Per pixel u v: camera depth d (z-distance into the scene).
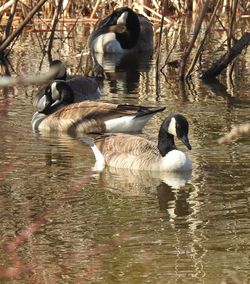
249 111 19.38
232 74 24.23
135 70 25.33
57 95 20.08
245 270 10.22
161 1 32.16
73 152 16.33
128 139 15.56
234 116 18.86
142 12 31.14
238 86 22.47
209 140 16.81
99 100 20.16
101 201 13.13
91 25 31.64
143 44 29.31
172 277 10.04
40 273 10.22
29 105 20.47
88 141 16.02
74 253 10.88
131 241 11.32
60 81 20.12
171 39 29.67
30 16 24.11
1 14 27.36
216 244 11.17
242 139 16.81
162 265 10.43
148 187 13.97
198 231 11.70
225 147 16.30
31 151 16.34
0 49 24.69
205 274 10.10
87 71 24.47
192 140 16.84
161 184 14.16
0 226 11.89
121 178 14.54
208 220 12.20
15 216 12.35
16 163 15.36
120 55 28.64
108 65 26.33
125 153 15.36
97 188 13.87
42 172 14.76
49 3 31.09
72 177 14.48
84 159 15.81
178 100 20.75
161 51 27.84
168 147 15.27
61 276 10.11
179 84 22.94
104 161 15.52
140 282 9.88
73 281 9.95
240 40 23.34
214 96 21.16
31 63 25.17
